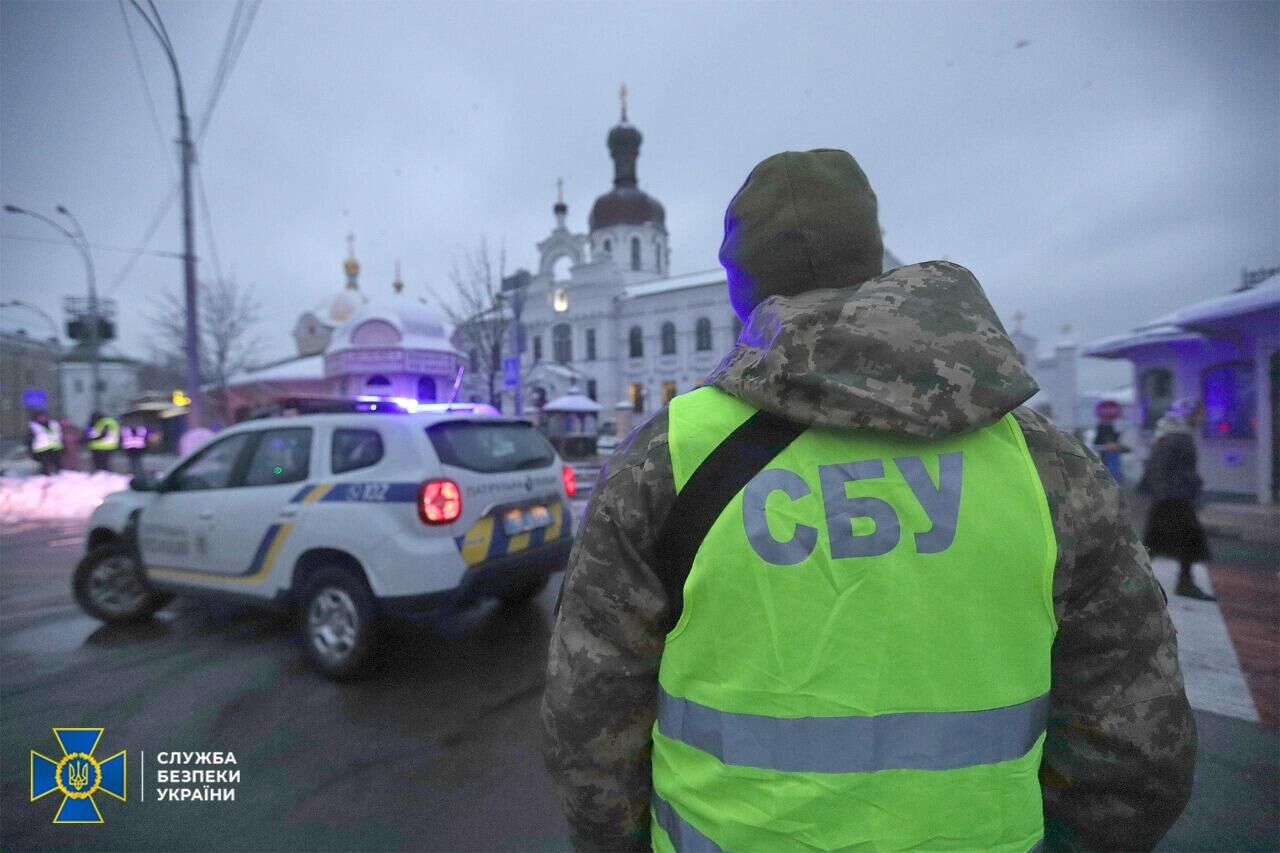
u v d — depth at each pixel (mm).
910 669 795
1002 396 800
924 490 813
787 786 812
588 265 45125
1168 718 870
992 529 806
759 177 1069
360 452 3869
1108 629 873
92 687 3695
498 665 3980
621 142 53969
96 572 4793
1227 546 6859
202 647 4336
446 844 2375
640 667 961
